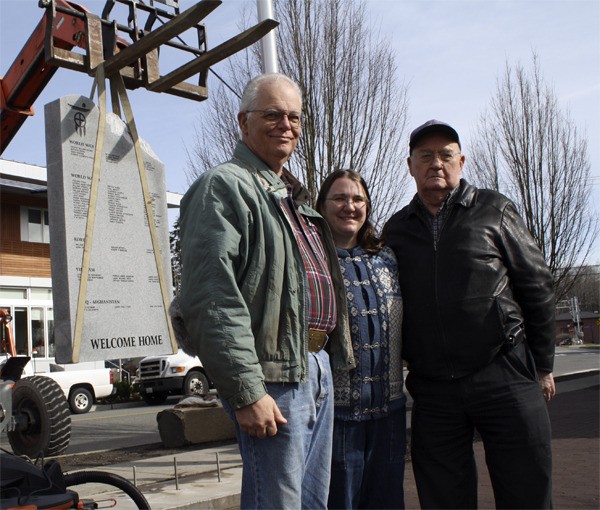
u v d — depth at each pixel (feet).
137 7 15.44
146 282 13.94
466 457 10.96
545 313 10.87
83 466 26.86
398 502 11.02
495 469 10.75
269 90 9.16
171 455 29.25
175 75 14.34
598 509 17.37
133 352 13.46
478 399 10.57
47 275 84.79
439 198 11.19
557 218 48.01
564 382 65.92
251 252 8.43
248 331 7.93
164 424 32.76
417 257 11.17
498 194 11.36
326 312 9.12
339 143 30.50
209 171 8.65
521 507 10.46
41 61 20.12
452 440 10.88
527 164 48.01
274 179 9.10
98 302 12.97
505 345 10.65
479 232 10.87
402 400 11.27
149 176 14.52
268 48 21.76
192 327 8.03
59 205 12.70
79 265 12.73
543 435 10.53
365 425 10.78
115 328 13.20
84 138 13.15
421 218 11.35
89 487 20.27
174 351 14.24
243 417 7.85
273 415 7.95
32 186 78.79
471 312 10.59
